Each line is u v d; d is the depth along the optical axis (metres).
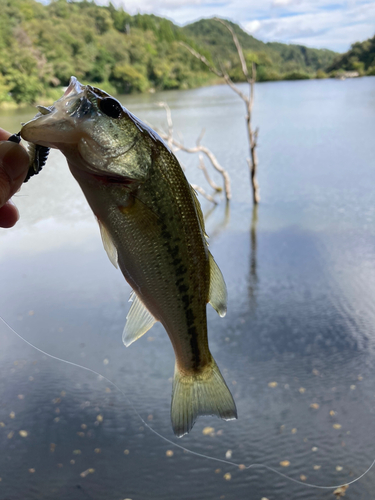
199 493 0.72
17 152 0.23
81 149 0.22
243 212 2.45
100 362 1.00
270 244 1.99
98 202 0.23
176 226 0.25
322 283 1.61
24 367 0.79
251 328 1.36
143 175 0.23
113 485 0.71
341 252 1.85
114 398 0.86
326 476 0.77
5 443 0.76
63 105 0.22
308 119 5.72
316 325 1.34
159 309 0.26
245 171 3.35
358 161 3.37
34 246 1.89
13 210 0.31
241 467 0.79
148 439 0.81
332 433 0.88
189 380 0.29
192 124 5.45
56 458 0.75
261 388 1.06
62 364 0.82
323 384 1.05
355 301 1.46
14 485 0.70
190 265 0.26
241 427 0.90
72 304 1.30
